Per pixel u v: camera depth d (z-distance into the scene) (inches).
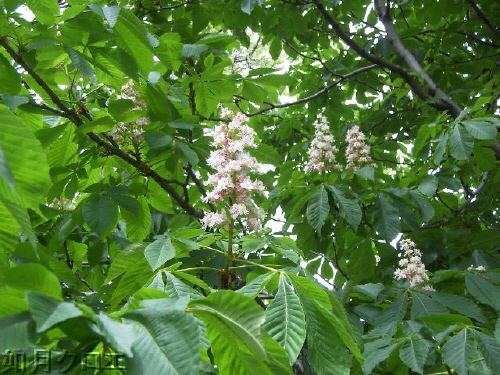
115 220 165.3
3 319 46.6
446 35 297.6
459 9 290.5
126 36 130.5
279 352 64.9
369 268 212.2
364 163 231.5
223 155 123.5
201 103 208.2
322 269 230.7
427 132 213.0
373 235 215.5
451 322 130.1
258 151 180.4
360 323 154.5
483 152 206.4
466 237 216.2
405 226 229.0
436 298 150.8
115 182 183.8
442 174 216.4
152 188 194.2
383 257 217.5
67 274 132.1
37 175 54.7
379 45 293.4
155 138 165.3
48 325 42.9
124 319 51.9
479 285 150.5
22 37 135.9
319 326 86.0
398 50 292.0
